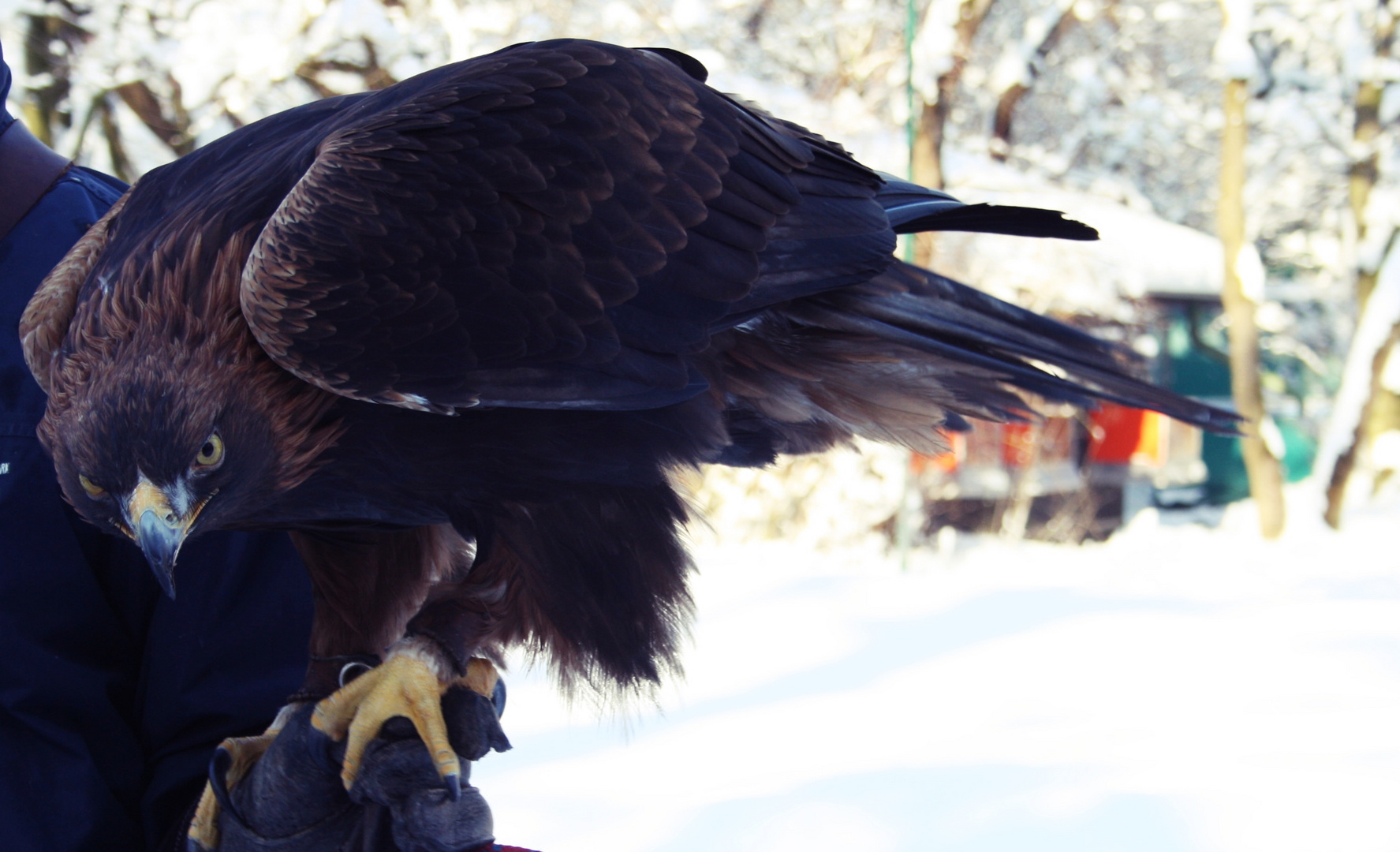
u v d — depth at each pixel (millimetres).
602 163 1978
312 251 1806
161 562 1706
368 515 1996
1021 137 17141
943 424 2467
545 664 2029
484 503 1998
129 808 1781
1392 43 16297
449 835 1653
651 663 2025
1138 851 3385
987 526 14438
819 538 11258
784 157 2180
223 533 1896
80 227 1946
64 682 1709
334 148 1891
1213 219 19828
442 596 1920
